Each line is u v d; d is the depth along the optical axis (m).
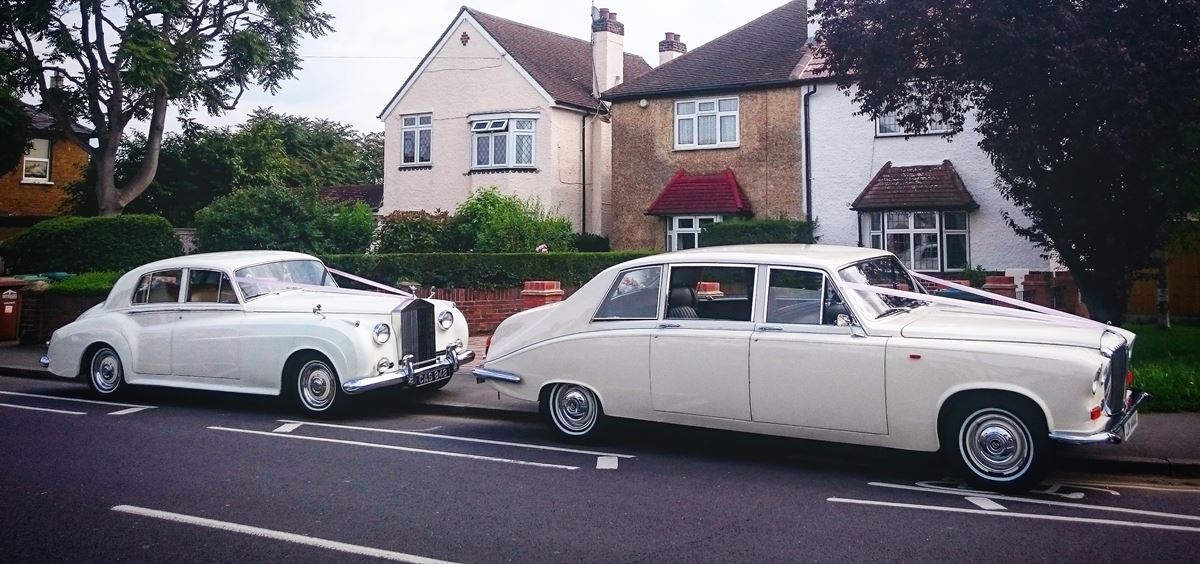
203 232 19.73
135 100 26.70
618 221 25.62
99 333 10.66
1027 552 5.17
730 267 7.49
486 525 5.74
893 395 6.64
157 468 7.31
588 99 28.23
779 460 7.66
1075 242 11.55
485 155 27.03
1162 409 8.87
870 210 21.52
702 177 24.20
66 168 34.91
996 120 11.52
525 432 8.95
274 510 6.09
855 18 11.52
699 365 7.43
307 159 50.25
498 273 17.88
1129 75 9.34
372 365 9.33
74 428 9.08
